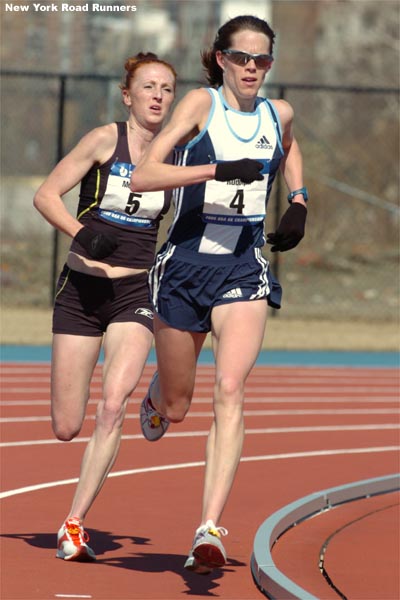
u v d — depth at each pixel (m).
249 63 15.49
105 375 17.16
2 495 21.14
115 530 18.86
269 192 16.16
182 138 15.69
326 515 20.50
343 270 73.75
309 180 77.88
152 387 18.38
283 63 120.94
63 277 17.66
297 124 80.00
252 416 32.53
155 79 17.44
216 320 15.91
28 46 89.50
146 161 15.24
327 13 122.69
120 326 17.31
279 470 24.70
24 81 89.44
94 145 17.42
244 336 15.61
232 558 17.31
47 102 90.31
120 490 22.05
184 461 25.27
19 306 59.09
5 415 31.14
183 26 107.56
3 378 38.84
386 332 56.44
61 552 16.67
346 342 52.16
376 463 25.80
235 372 15.39
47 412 31.91
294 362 45.97
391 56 104.44
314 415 33.03
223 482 15.12
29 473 23.36
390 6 106.12
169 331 16.33
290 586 14.50
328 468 25.08
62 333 17.56
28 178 81.25
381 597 15.38
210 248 15.84
